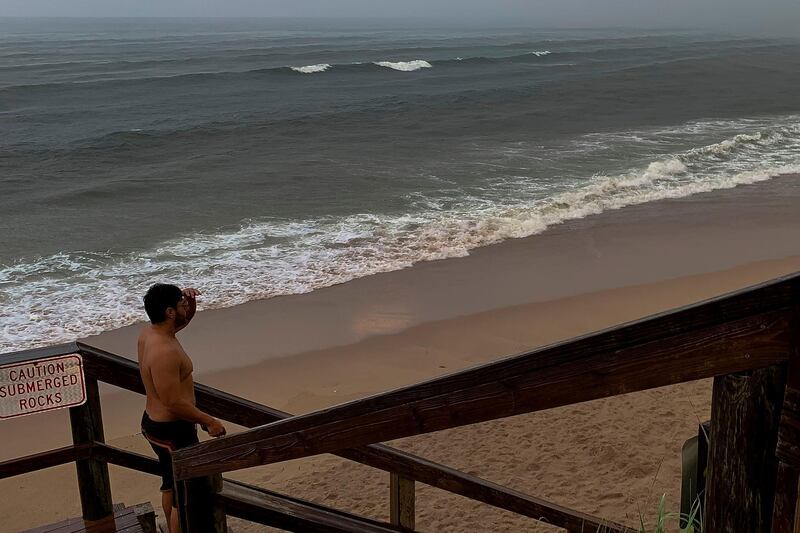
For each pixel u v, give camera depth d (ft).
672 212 54.85
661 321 3.94
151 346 12.64
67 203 59.93
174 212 56.39
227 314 37.45
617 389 4.20
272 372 31.50
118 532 12.03
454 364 32.09
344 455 9.92
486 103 122.31
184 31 496.23
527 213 54.19
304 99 127.03
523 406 4.58
